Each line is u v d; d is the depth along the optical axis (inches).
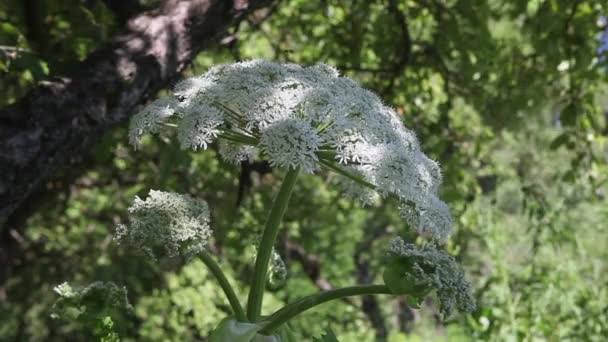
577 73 206.1
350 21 214.7
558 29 194.4
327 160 77.1
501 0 208.7
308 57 241.0
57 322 307.3
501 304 238.4
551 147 224.5
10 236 236.2
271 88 71.8
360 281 441.4
